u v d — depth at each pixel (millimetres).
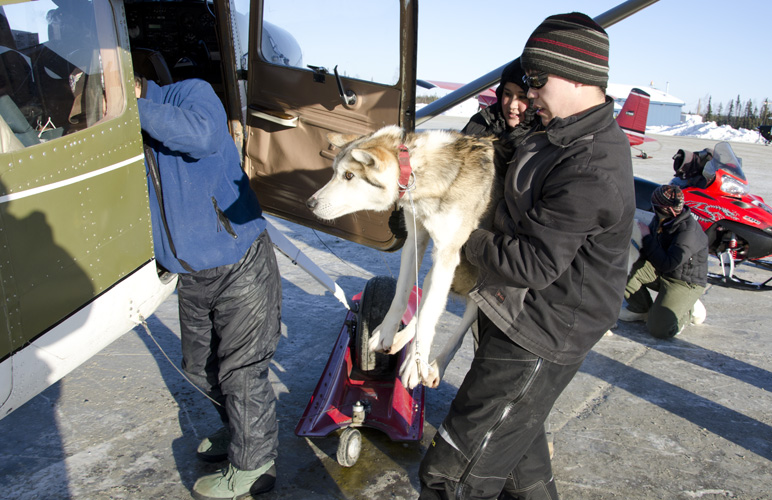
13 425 3146
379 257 6602
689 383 3975
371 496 2691
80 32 2072
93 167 2006
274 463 2684
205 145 2221
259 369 2502
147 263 2363
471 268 2732
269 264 2592
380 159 2488
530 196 1843
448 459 1886
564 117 1839
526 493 2141
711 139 28500
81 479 2721
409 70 2873
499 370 1859
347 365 3299
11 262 1718
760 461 3107
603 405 3631
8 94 1923
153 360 3949
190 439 3082
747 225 5543
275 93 3305
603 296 1805
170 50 3889
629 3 3705
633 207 1788
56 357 1942
